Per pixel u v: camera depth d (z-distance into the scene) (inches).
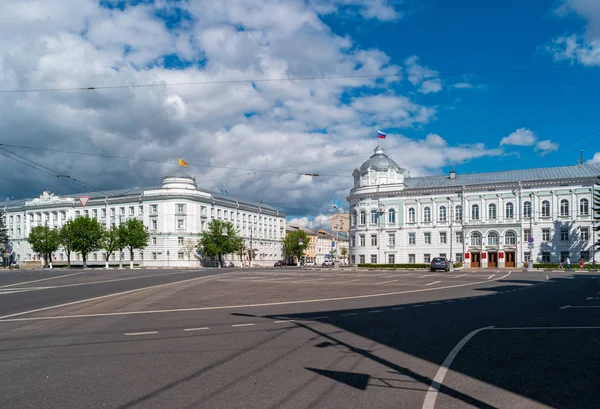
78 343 368.2
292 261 4913.9
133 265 3314.5
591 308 598.9
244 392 239.3
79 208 3914.9
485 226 2741.1
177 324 465.7
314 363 300.0
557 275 1683.1
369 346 354.0
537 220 2620.6
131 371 279.9
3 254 3614.7
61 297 797.2
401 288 995.3
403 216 2992.1
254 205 4461.1
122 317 523.5
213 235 3464.6
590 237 2490.2
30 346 358.0
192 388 246.1
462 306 628.4
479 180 2960.1
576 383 256.1
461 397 232.8
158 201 3553.2
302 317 519.2
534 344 359.6
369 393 238.7
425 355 323.3
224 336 396.2
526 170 2886.3
